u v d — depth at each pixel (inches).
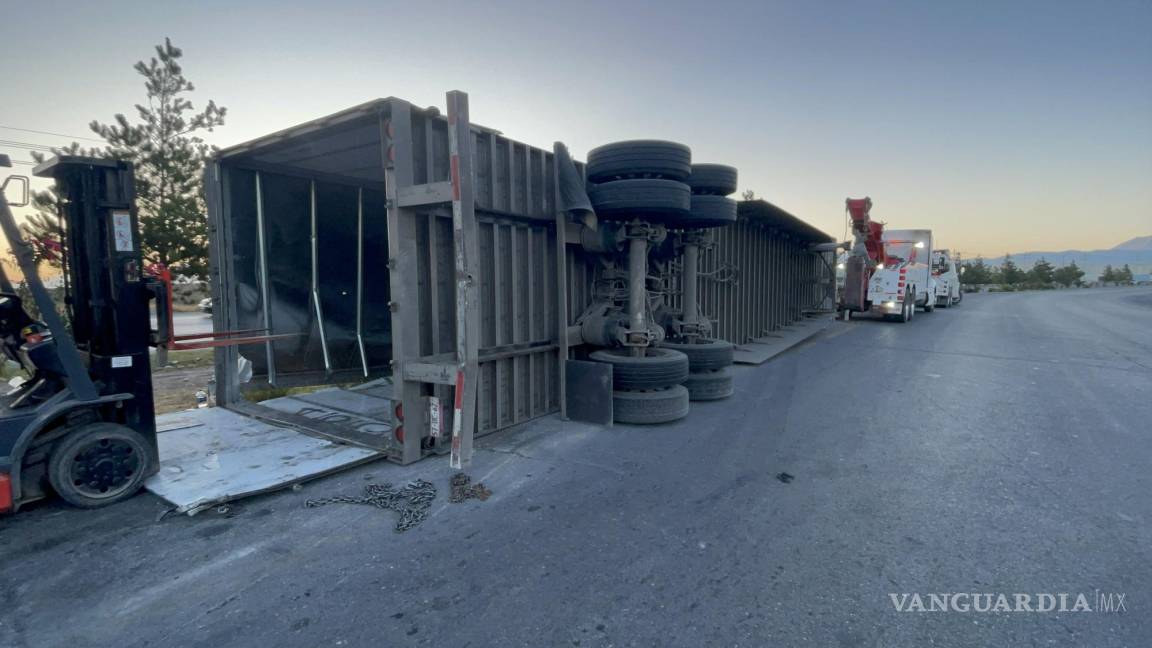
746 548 143.9
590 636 108.9
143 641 107.9
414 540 148.6
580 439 236.4
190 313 1007.6
